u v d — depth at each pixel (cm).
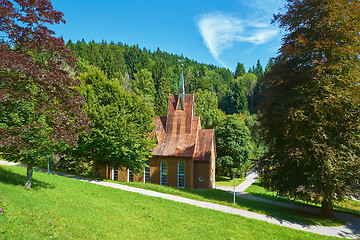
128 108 2798
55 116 1317
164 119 3912
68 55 1351
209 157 3541
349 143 1972
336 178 1936
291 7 2264
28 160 1431
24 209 1034
